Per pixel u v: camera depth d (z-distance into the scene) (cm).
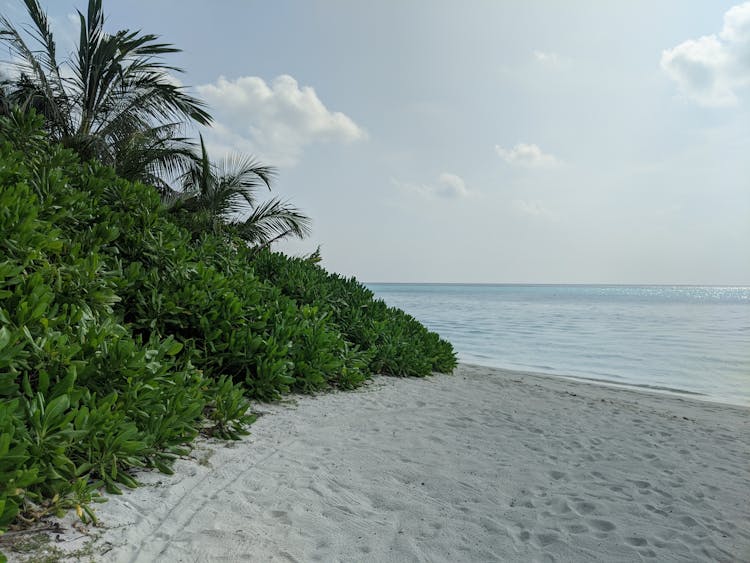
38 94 1172
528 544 319
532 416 705
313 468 425
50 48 1269
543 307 5584
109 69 1262
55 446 293
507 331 2545
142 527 290
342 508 351
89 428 323
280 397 643
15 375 307
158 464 372
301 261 1184
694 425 716
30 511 274
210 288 680
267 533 304
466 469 454
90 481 328
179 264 662
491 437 574
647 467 494
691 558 311
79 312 408
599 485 434
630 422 709
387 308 1237
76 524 278
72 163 714
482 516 356
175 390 441
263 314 724
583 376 1280
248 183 1374
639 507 389
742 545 332
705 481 460
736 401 1006
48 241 440
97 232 588
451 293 14125
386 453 484
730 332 2508
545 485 426
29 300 367
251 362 642
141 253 657
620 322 3234
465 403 767
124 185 731
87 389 350
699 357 1630
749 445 610
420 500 377
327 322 913
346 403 690
